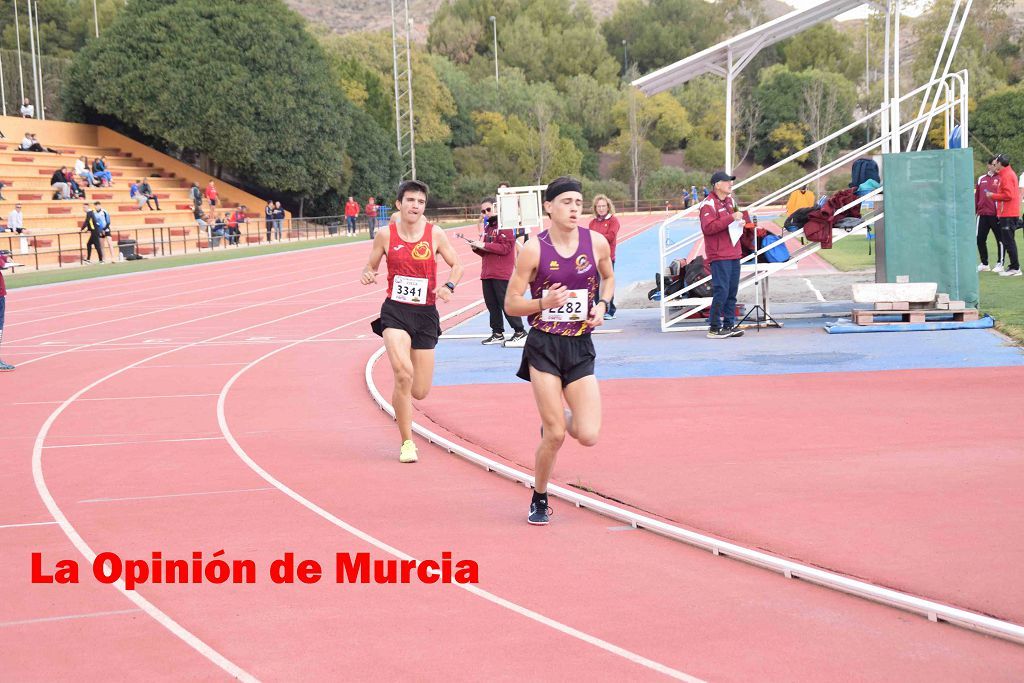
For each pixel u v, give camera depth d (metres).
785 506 8.27
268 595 6.73
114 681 5.46
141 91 71.06
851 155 21.17
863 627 5.89
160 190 68.19
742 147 129.88
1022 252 30.66
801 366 14.94
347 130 81.00
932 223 18.06
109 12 136.50
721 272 17.81
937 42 119.75
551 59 158.00
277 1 76.44
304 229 74.44
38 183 59.97
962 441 10.19
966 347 15.72
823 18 20.56
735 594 6.49
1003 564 6.71
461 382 15.12
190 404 14.29
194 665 5.65
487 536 7.92
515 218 18.39
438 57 124.88
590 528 8.08
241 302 29.94
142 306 29.33
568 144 115.19
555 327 7.88
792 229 19.86
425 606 6.45
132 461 10.90
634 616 6.16
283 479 9.92
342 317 25.34
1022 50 132.50
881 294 17.92
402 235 10.52
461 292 31.45
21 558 7.66
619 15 177.75
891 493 8.47
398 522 8.38
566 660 5.54
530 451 10.70
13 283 38.00
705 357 16.19
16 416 13.77
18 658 5.80
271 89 73.56
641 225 73.56
